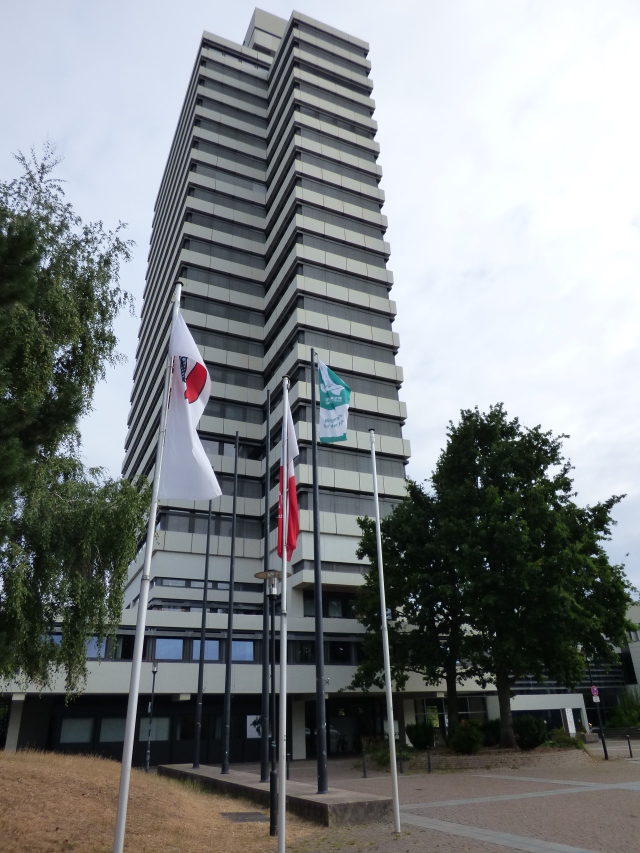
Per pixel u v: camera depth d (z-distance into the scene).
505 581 27.11
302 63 66.75
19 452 10.09
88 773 15.77
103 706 34.00
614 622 29.25
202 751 35.41
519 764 25.92
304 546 41.91
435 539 31.09
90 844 10.15
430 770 25.11
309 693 36.72
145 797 14.34
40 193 18.69
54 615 17.73
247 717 37.09
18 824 10.34
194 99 69.56
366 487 46.03
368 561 42.97
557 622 26.45
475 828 12.03
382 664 32.25
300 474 44.19
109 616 18.56
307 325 50.59
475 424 32.81
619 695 63.47
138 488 20.45
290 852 10.56
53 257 17.91
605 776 21.20
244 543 47.66
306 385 47.38
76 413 11.94
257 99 72.44
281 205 60.75
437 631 32.06
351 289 54.78
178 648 35.28
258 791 16.59
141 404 67.25
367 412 49.50
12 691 30.27
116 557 18.47
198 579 44.94
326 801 13.71
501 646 26.67
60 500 17.84
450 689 31.91
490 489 28.61
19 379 14.64
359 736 41.69
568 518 29.67
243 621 37.47
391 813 13.77
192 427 10.87
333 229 57.03
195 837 11.59
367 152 64.88
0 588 16.17
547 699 56.62
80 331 17.38
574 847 9.93
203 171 64.69
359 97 68.19
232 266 59.88
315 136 62.72
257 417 53.47
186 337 11.59
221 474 49.72
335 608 42.50
